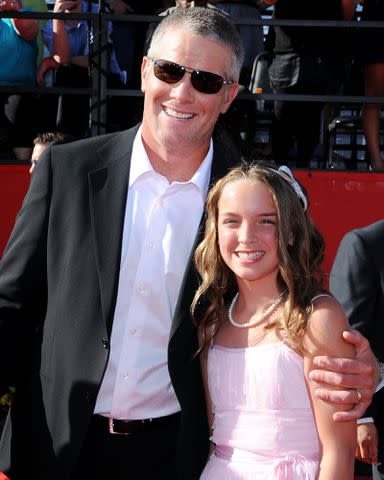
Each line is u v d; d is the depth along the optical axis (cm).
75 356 259
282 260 250
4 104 604
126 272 265
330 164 615
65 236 266
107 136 283
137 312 264
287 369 245
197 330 266
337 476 237
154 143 271
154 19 535
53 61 619
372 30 584
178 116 264
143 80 281
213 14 268
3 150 613
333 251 538
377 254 321
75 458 257
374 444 315
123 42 607
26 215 271
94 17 543
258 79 612
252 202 252
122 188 269
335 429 240
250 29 610
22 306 268
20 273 266
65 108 607
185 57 262
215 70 263
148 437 266
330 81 596
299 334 241
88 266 262
